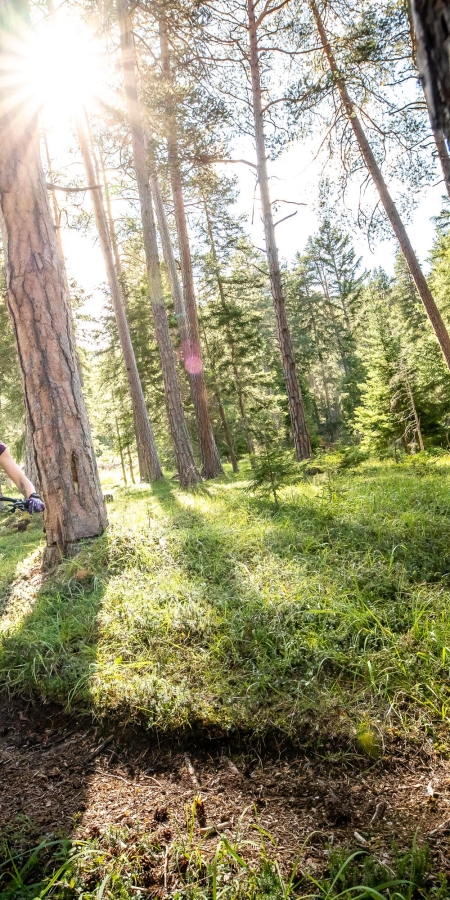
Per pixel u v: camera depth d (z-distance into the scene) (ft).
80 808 6.75
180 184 48.60
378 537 14.17
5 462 9.57
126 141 46.52
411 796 6.26
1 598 15.28
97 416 93.66
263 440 84.94
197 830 6.09
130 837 6.05
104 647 10.48
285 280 136.26
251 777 7.06
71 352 16.85
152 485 52.65
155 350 79.46
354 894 4.95
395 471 28.09
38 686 9.74
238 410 87.45
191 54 39.45
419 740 7.13
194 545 15.23
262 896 4.99
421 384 53.11
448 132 3.20
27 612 13.00
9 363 60.13
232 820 6.24
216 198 75.10
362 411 55.62
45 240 16.39
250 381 82.64
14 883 5.37
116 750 8.09
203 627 10.45
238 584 12.25
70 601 12.92
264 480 21.45
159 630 10.66
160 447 99.96
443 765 6.67
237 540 15.37
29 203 16.07
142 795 6.95
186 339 60.59
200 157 42.78
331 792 6.53
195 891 5.12
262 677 8.75
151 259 44.01
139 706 8.41
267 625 10.28
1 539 31.71
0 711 9.63
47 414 16.24
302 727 7.59
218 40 39.52
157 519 18.43
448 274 62.59
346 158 42.83
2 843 6.07
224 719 7.86
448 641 8.84
